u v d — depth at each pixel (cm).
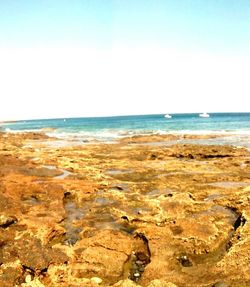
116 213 2094
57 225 1823
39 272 1334
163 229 1730
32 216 1972
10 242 1591
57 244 1592
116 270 1410
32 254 1430
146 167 3559
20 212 2036
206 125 11794
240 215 1884
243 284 1170
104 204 2270
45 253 1445
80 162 3866
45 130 12175
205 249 1559
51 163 3694
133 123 15788
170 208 2067
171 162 3853
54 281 1305
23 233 1688
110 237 1667
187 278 1301
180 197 2219
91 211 2158
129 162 3878
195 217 1944
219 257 1509
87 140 7244
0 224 1788
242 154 4253
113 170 3469
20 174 2975
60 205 2200
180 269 1398
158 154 4406
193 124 12656
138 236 1709
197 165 3584
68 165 3541
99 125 14900
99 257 1487
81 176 3030
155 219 1919
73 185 2631
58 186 2534
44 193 2408
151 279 1331
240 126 10625
